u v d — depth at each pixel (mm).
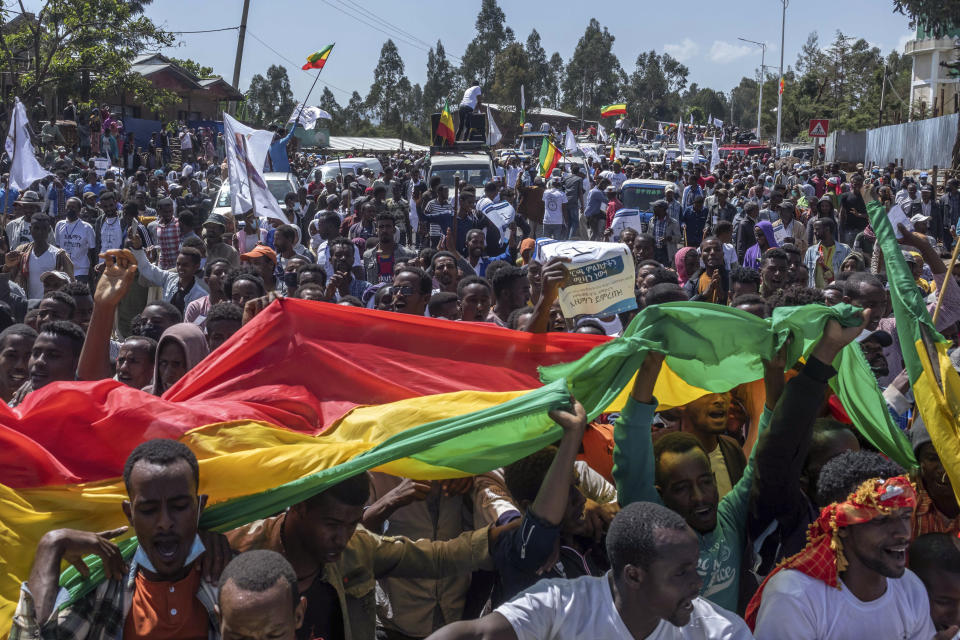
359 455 3027
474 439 3139
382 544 3373
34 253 9086
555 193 19406
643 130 96562
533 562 3102
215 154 42938
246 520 2998
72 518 2990
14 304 7496
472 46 130750
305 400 3449
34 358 4781
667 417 4191
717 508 3471
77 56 31891
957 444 3545
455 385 3590
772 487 3426
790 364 3451
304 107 27141
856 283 5801
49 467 2998
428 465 3211
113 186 20938
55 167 24516
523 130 55219
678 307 3434
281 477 3035
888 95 62875
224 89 50875
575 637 2809
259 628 2557
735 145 69562
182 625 2771
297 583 2807
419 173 27625
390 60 123188
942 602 3230
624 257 6035
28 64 32469
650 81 155875
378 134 105875
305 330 3617
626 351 3318
